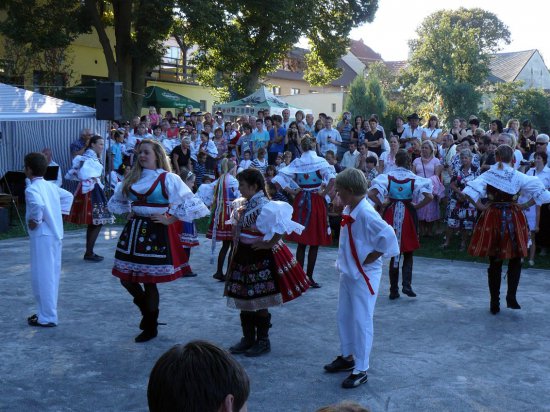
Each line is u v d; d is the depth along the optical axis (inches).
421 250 390.6
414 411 160.9
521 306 261.3
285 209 189.8
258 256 193.5
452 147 446.9
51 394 169.9
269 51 975.6
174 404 50.2
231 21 923.4
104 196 339.9
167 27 804.6
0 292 273.9
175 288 288.4
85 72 1057.5
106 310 250.2
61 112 517.7
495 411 161.5
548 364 195.6
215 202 305.3
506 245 241.6
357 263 176.6
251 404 164.4
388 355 202.2
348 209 180.2
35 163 219.9
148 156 202.5
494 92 1660.9
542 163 356.2
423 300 271.1
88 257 340.2
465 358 200.2
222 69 943.0
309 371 187.8
